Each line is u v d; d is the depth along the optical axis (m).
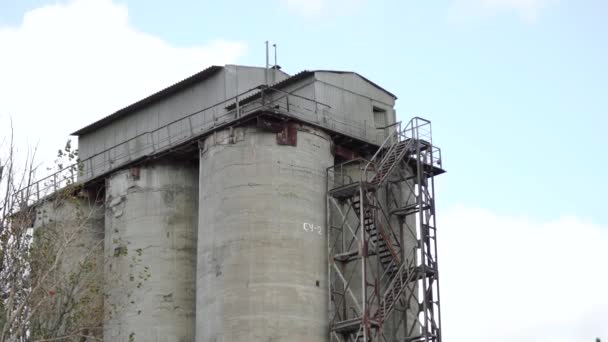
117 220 58.81
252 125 52.91
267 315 49.69
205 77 59.53
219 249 51.69
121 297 56.31
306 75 56.28
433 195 55.41
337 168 56.03
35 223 48.72
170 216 57.94
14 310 37.50
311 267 51.34
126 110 63.34
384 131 58.72
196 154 57.81
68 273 46.31
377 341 50.25
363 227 51.31
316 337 50.38
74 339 41.66
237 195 51.94
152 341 55.47
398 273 52.28
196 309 52.97
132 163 59.34
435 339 51.97
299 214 51.81
